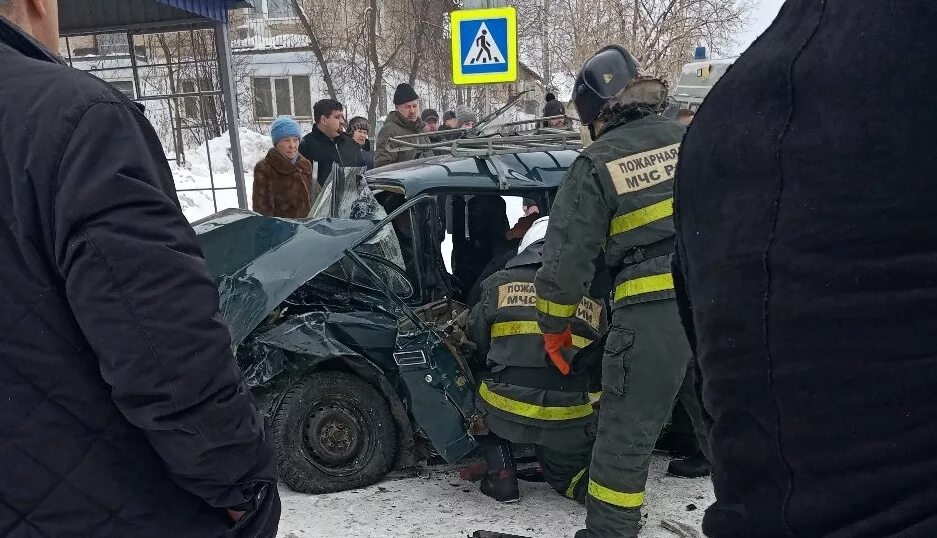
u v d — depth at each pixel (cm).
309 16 1944
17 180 120
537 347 302
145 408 124
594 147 264
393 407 350
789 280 91
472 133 424
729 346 100
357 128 819
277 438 330
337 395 339
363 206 360
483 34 722
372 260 356
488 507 322
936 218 80
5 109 122
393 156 714
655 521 307
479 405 322
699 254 105
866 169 84
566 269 259
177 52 1191
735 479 103
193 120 1210
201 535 139
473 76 730
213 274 337
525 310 307
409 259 369
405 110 728
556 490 324
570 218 259
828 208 87
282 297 315
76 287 120
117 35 1181
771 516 97
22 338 121
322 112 700
